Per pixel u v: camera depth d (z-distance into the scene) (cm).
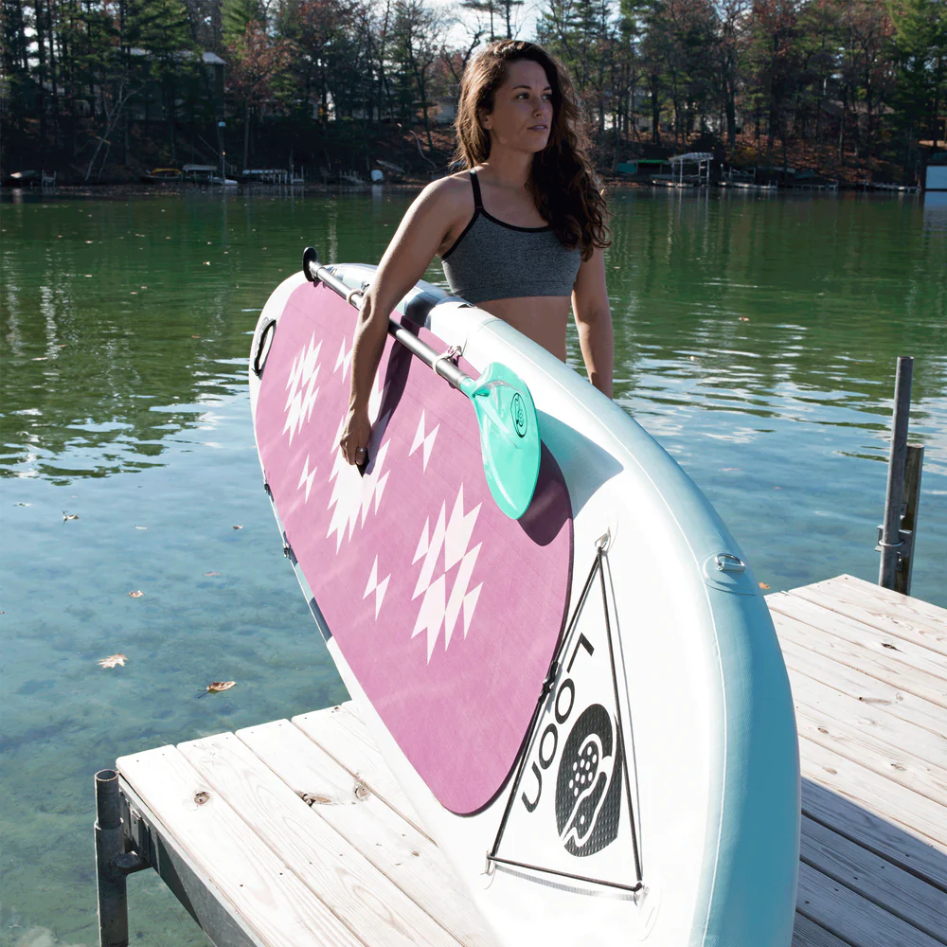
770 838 127
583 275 258
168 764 280
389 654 232
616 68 8975
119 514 573
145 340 1085
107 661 410
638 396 851
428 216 228
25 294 1463
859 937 220
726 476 643
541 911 156
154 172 7406
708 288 1636
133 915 284
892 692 324
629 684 151
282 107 8350
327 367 348
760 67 9056
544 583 182
